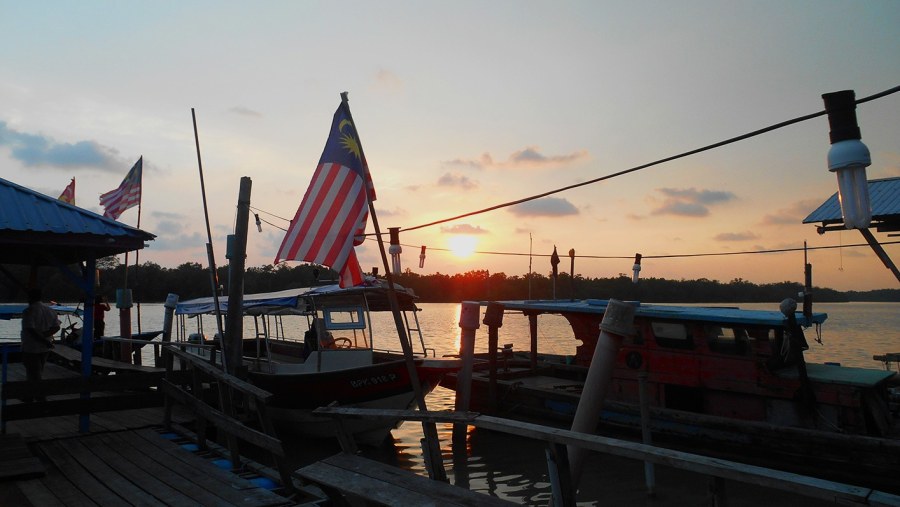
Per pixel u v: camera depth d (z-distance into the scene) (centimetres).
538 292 6800
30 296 1213
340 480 638
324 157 1077
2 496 718
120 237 939
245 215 1188
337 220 1046
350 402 1330
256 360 1527
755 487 1076
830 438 1055
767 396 1218
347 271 1105
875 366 2602
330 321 1430
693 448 1232
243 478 823
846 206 469
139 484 766
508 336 4909
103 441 966
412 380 980
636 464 1219
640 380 1045
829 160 474
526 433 535
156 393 1059
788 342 1251
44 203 939
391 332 5084
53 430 1031
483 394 1617
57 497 717
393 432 1580
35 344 1197
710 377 1295
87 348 998
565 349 3578
